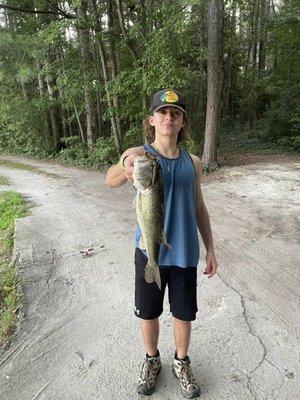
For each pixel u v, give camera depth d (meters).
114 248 5.90
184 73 12.41
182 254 2.54
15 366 3.34
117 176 2.38
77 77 14.47
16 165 17.23
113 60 13.77
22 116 20.02
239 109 26.73
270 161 14.35
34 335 3.77
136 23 12.23
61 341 3.65
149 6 11.93
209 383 3.02
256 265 5.09
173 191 2.45
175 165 2.43
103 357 3.39
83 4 12.95
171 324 3.79
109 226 7.02
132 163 2.18
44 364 3.34
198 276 4.79
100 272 5.08
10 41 10.19
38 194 10.32
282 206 7.85
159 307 2.76
